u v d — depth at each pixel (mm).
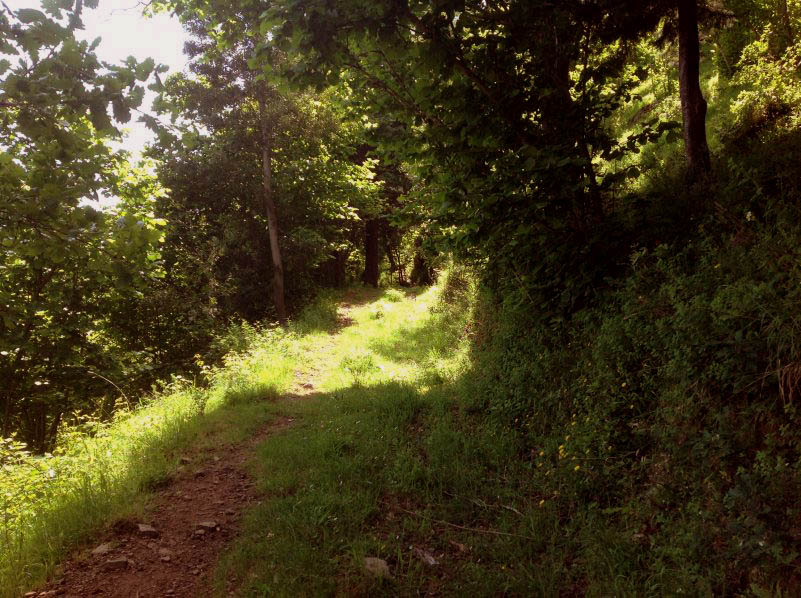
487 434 5852
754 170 5125
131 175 12594
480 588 3490
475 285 11477
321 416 7371
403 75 6844
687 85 7293
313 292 22141
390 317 16594
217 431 6984
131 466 5617
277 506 4594
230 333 14844
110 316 15273
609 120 13773
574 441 4703
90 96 3551
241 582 3654
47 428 14195
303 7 5168
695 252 5094
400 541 4113
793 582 2619
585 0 6422
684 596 2971
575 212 6305
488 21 6426
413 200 7758
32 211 4012
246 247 18906
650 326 4613
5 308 6684
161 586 3682
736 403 3701
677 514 3549
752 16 11750
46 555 3980
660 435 3918
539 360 6328
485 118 6559
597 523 3936
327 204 21641
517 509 4496
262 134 18000
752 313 3633
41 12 3365
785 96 8094
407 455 5555
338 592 3465
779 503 2787
